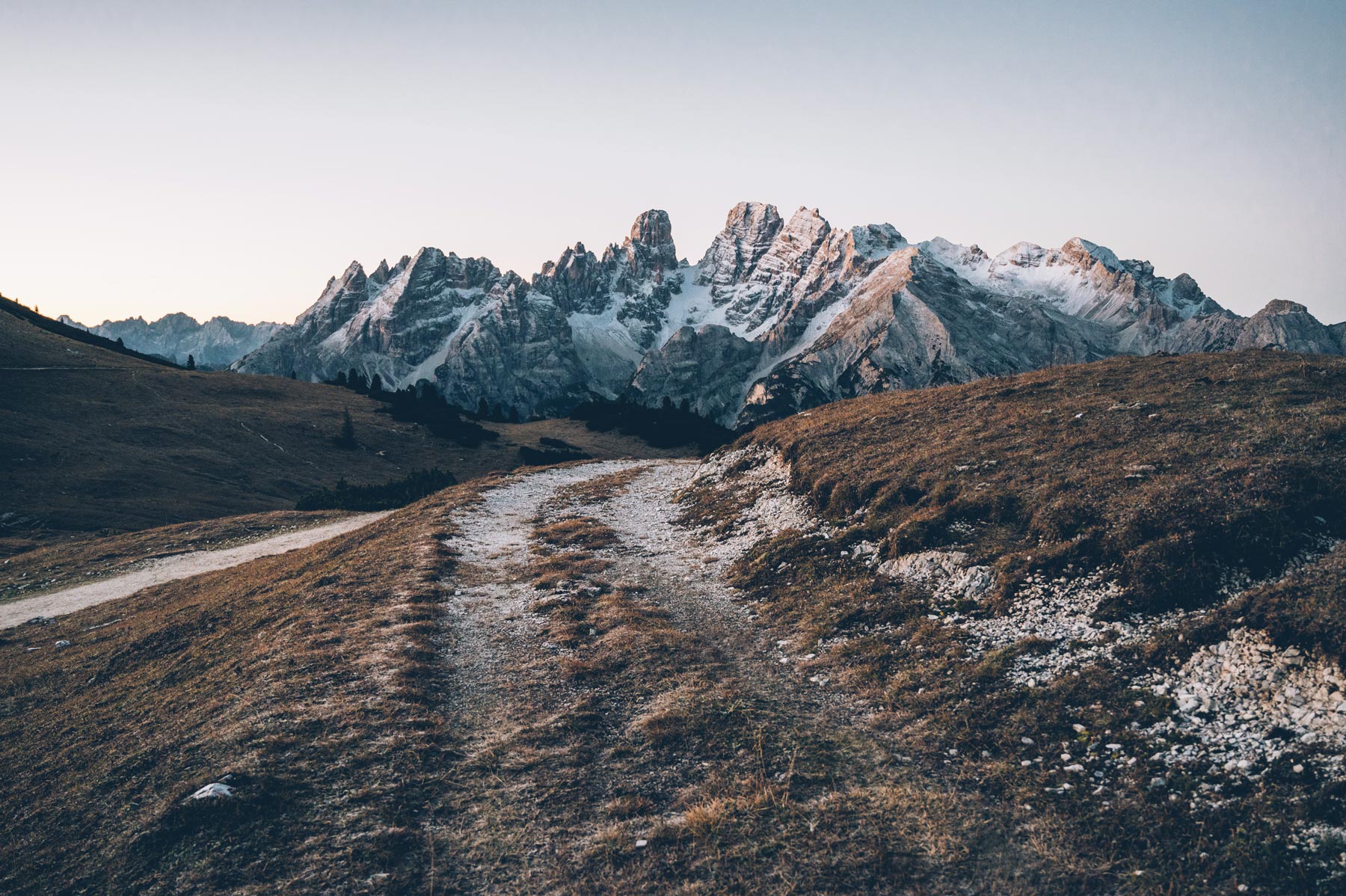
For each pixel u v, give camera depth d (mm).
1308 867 11805
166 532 69062
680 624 26547
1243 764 14242
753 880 13148
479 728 19125
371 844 14492
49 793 18469
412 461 138875
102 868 14531
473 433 161500
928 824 14273
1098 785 14859
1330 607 16547
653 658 22891
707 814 14844
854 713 19234
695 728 18328
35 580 54688
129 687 26703
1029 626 21062
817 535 31938
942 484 29922
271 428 133750
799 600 27281
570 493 54625
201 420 126875
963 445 33844
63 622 42219
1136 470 25672
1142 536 21859
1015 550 24594
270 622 29453
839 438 41625
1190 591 19719
